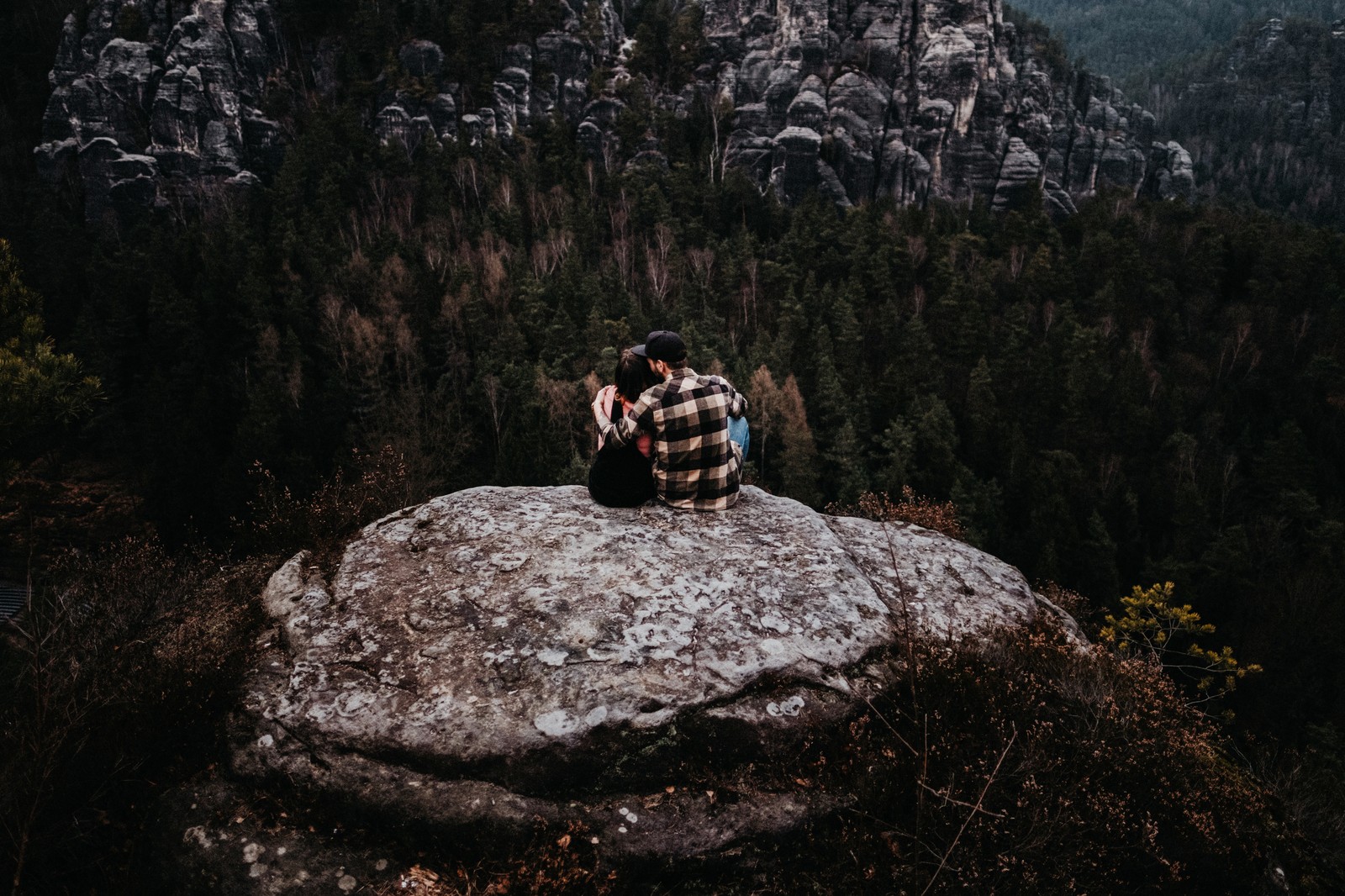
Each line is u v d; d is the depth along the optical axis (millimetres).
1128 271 93500
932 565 4637
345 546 4430
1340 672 39125
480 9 145500
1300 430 67000
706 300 87688
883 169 142000
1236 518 58969
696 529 4410
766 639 3604
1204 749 3852
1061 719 3484
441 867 2887
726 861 2941
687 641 3529
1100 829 3053
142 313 70750
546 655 3410
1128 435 65250
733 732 3221
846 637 3705
